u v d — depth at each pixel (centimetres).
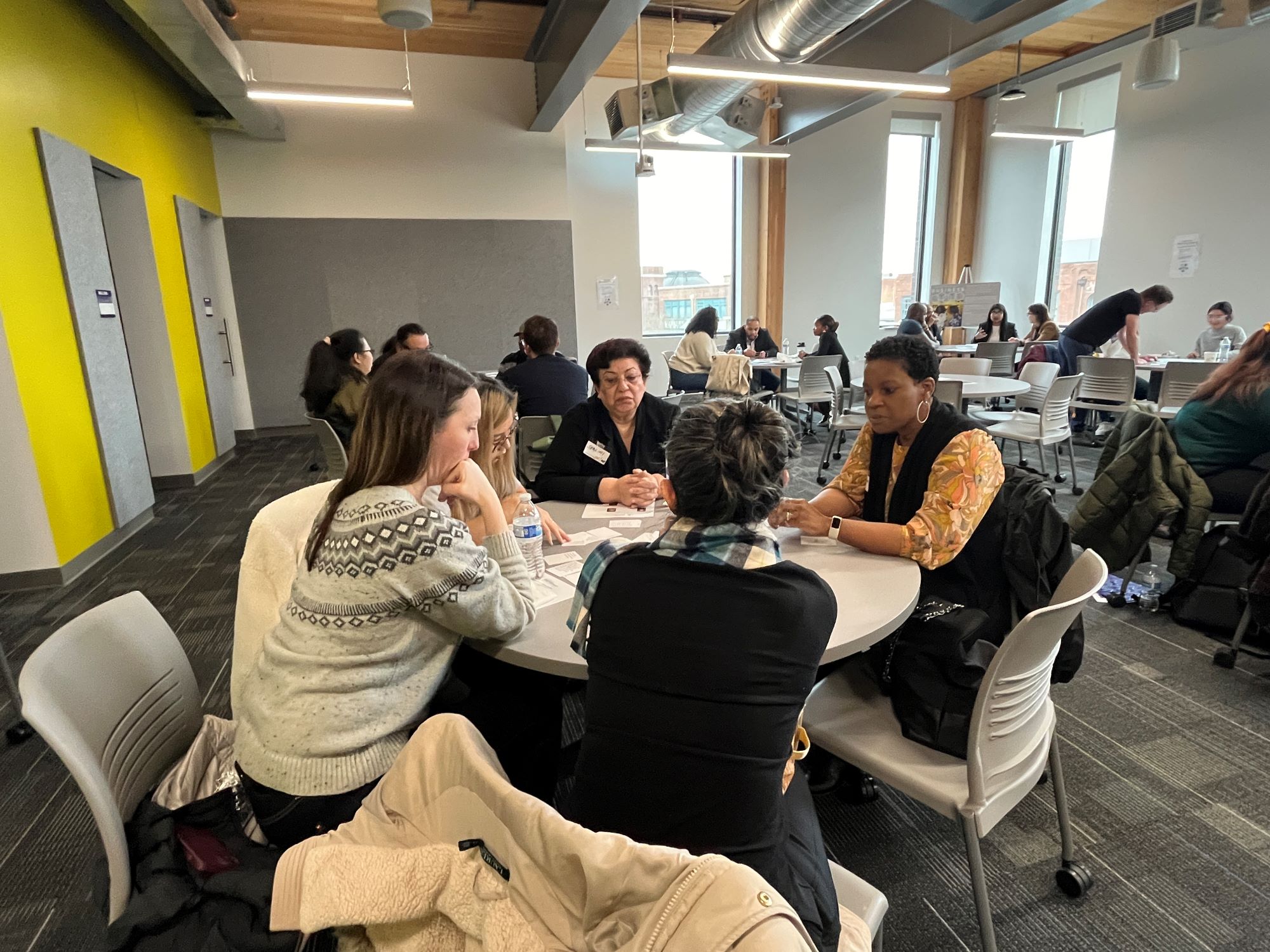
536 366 324
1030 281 846
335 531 102
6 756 203
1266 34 575
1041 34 677
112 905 88
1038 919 139
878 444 167
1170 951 132
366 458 105
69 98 393
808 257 875
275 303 707
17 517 322
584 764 84
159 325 505
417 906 71
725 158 852
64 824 175
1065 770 183
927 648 124
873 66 570
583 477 206
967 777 114
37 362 335
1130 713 208
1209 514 257
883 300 934
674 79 585
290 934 77
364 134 701
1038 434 420
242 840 105
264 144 680
